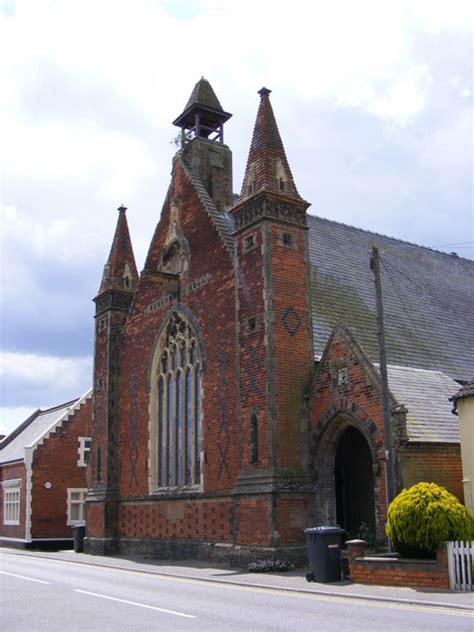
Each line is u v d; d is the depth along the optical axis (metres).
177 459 31.52
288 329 25.78
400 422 21.56
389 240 37.56
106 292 38.06
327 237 33.97
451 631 11.12
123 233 39.75
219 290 29.23
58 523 44.09
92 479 37.25
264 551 23.55
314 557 19.33
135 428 34.97
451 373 30.03
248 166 27.81
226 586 19.39
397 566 17.58
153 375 33.81
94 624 12.44
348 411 23.59
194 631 11.50
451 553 16.62
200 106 35.09
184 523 29.86
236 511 25.28
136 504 33.88
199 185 32.31
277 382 24.97
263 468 24.52
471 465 21.48
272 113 28.17
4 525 47.03
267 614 13.44
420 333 31.62
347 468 27.81
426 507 17.48
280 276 26.09
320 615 13.22
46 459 44.62
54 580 21.50
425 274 37.00
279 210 26.75
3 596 17.05
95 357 38.62
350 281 31.89
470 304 37.34
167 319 33.03
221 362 28.45
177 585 19.78
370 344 28.33
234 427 27.16
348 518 27.23
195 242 31.45
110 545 34.84
